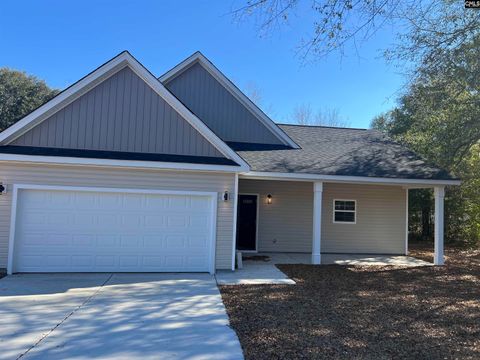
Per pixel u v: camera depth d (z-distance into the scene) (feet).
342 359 15.57
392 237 50.57
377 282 31.91
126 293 25.88
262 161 40.19
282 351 16.31
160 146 33.78
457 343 17.79
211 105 47.19
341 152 46.60
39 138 32.19
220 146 34.32
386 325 20.24
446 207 61.93
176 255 33.76
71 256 32.35
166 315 21.15
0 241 31.32
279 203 48.96
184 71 47.01
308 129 55.57
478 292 28.94
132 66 33.45
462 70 37.52
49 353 15.66
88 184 32.40
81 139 32.73
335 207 50.16
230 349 16.48
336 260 43.91
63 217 32.30
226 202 34.53
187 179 33.91
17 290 26.07
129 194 33.17
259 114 47.93
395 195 51.01
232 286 28.84
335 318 21.18
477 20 34.63
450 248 57.47
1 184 31.22
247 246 48.39
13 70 103.55
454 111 44.11
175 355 15.79
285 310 22.56
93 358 15.30
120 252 32.99
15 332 17.99
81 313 21.12
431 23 35.63
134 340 17.34
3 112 99.14
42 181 31.78
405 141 67.00
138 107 33.65
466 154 51.11
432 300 26.09
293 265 39.27
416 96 43.65
